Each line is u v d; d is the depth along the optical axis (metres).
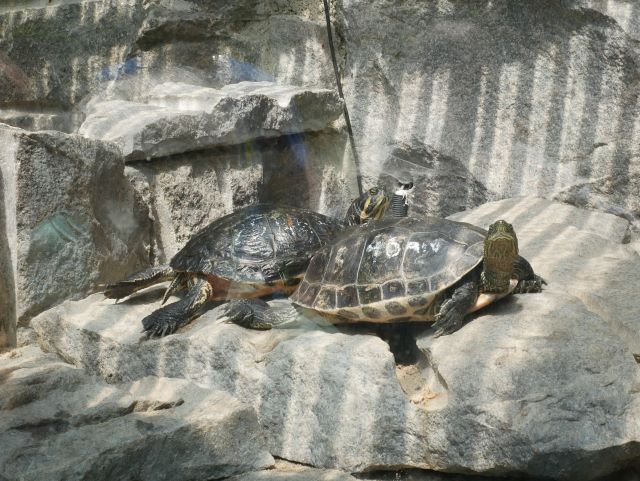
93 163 1.91
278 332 1.74
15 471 1.55
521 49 2.24
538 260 1.93
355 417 1.63
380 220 1.79
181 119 2.01
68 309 1.86
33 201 1.84
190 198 2.04
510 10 2.24
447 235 1.70
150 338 1.77
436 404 1.61
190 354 1.74
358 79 2.34
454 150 2.28
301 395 1.67
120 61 2.26
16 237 1.84
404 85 2.31
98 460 1.56
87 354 1.81
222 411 1.67
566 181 2.23
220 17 2.31
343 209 2.26
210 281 1.81
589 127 2.21
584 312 1.69
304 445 1.67
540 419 1.55
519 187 2.25
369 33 2.32
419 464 1.62
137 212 1.98
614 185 2.20
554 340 1.63
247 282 1.78
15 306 1.86
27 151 1.83
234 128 2.07
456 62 2.28
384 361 1.63
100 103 2.16
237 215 1.87
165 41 2.28
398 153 2.32
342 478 1.61
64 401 1.67
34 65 2.22
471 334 1.66
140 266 2.00
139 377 1.78
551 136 2.23
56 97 2.24
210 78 2.31
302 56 2.35
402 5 2.30
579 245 1.99
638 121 2.17
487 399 1.57
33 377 1.72
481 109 2.26
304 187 2.20
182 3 2.30
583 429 1.55
